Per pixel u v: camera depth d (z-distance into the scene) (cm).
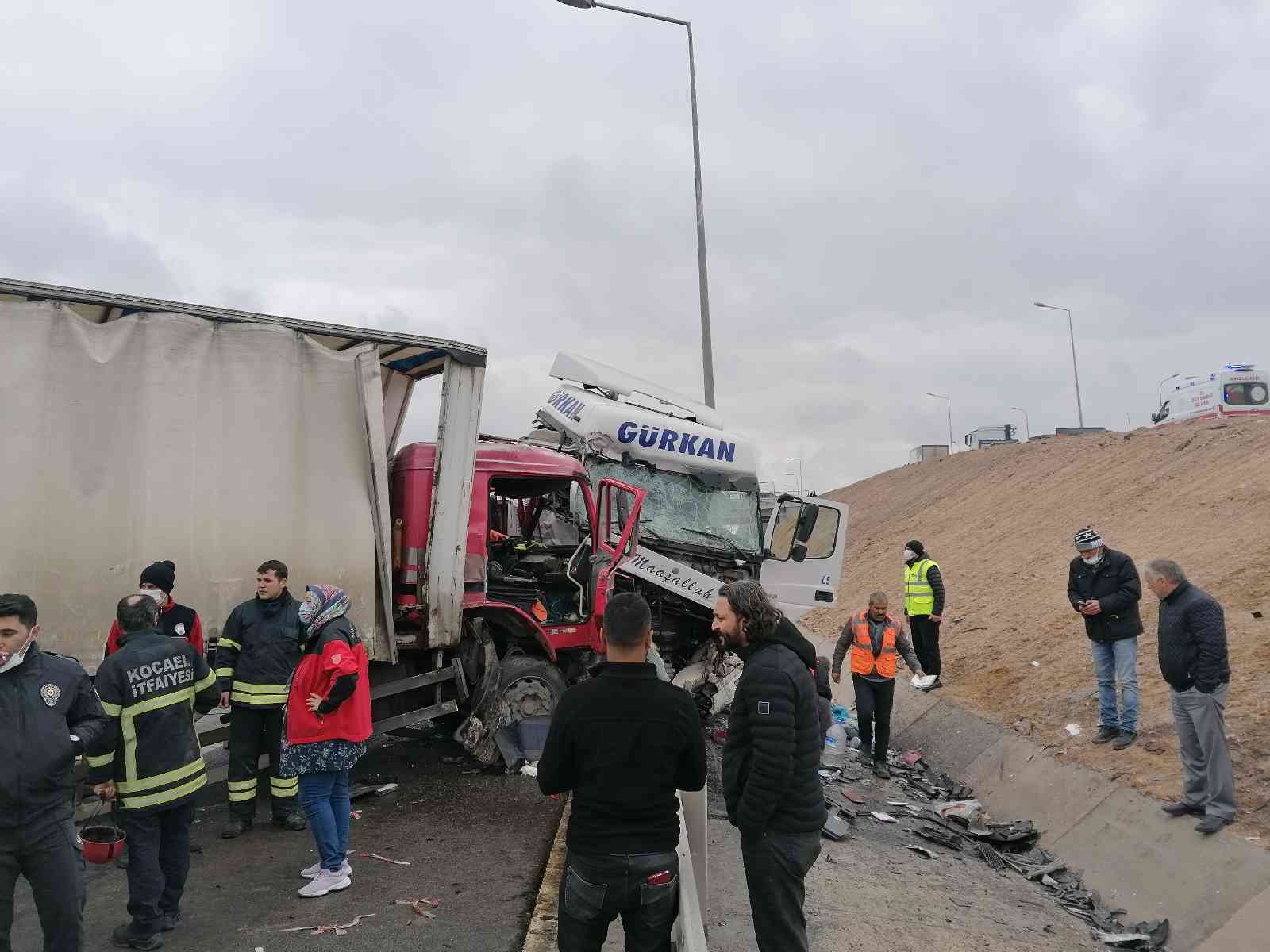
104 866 569
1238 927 561
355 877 539
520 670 777
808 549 1088
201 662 483
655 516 1006
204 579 623
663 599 1005
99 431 594
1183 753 691
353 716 511
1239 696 827
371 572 686
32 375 573
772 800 367
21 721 366
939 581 1244
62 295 583
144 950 440
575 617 841
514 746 764
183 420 623
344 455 685
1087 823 768
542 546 922
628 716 326
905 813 858
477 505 778
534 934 454
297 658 617
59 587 572
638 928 331
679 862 369
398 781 746
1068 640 1205
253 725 611
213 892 515
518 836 615
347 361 694
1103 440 2948
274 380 658
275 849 585
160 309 621
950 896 648
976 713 1079
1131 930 619
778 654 384
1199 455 2103
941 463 4262
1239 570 1183
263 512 647
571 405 1059
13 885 368
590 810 325
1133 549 1557
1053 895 689
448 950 446
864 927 566
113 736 425
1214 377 2673
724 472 1052
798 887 387
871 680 972
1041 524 2162
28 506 566
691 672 991
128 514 598
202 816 656
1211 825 650
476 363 739
